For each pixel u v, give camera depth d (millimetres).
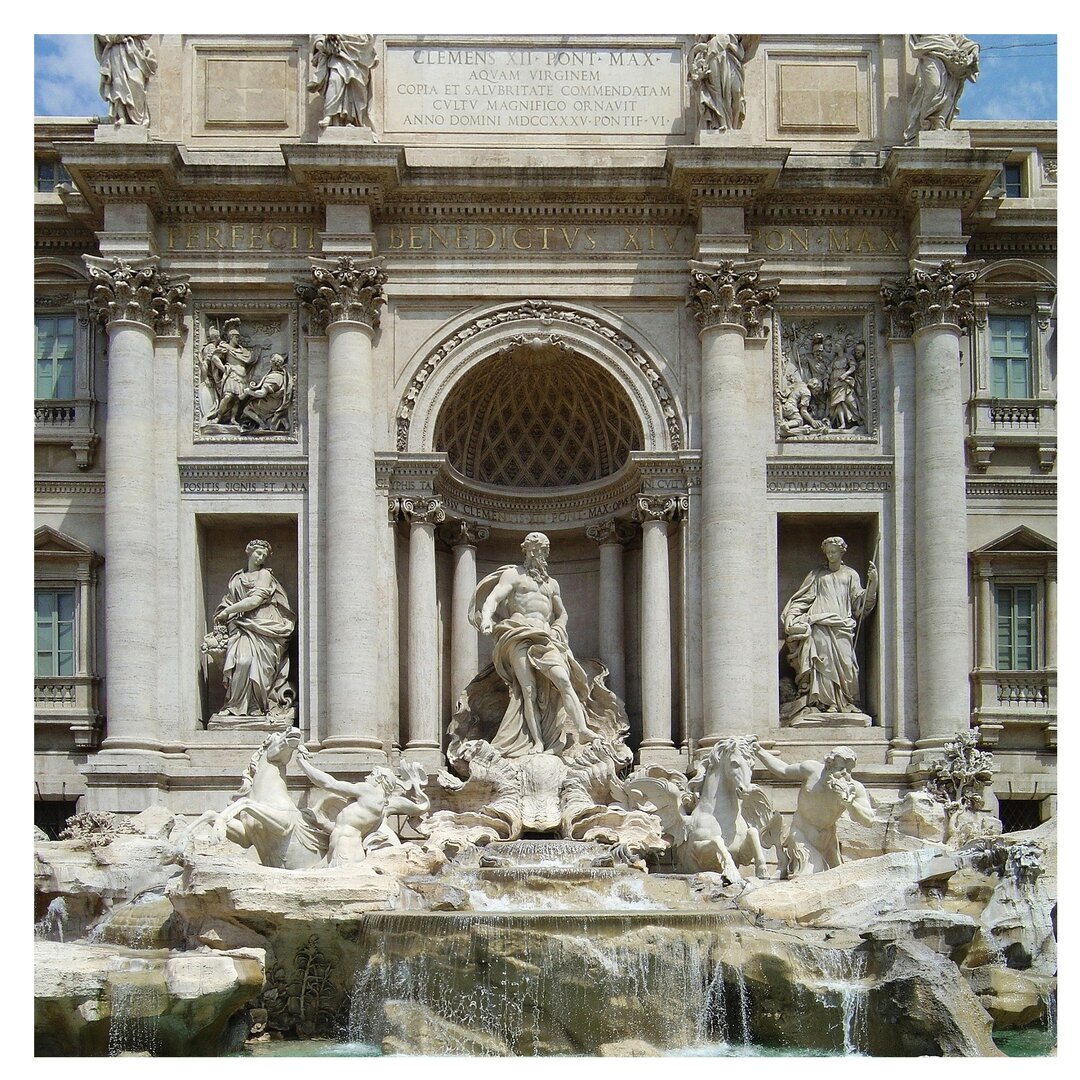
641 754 36344
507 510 40062
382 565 36969
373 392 37312
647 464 37281
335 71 37344
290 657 37469
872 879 28219
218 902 26250
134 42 37156
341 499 36219
